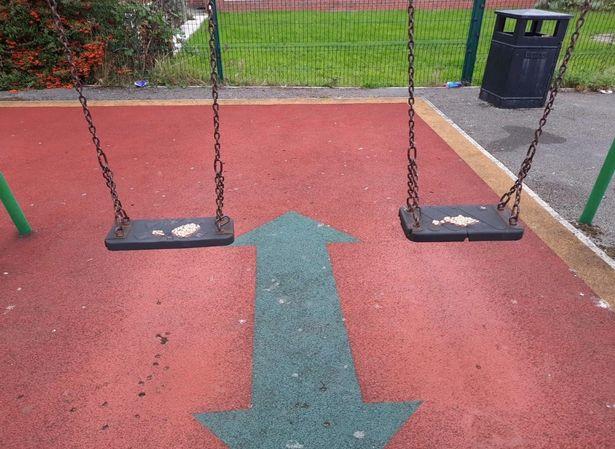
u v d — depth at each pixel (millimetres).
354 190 5289
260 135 6977
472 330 3283
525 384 2877
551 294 3619
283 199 5094
